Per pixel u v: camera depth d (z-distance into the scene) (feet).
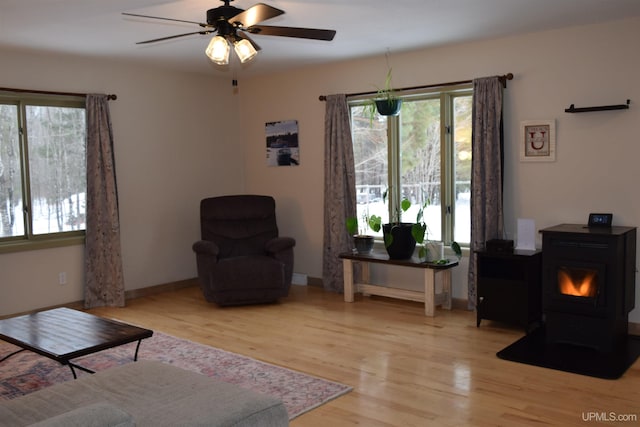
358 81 19.26
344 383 11.84
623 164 14.58
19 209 17.49
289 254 18.69
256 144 22.56
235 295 17.94
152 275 20.47
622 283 13.51
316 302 18.70
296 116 21.13
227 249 19.66
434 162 18.19
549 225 15.85
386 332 15.29
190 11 12.70
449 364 12.81
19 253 17.24
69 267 18.40
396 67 18.31
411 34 15.44
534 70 15.74
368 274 19.39
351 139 19.52
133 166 19.77
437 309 17.54
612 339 13.19
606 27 14.55
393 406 10.70
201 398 7.81
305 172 21.11
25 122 17.37
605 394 11.07
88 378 8.68
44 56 17.54
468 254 17.46
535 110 15.83
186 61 18.90
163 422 7.11
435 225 18.31
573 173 15.37
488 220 16.42
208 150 22.00
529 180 16.11
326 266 20.26
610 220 14.47
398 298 18.52
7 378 12.53
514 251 15.31
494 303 15.25
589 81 14.93
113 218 18.65
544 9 13.19
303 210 21.33
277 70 20.94
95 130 18.38
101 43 15.93
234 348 14.25
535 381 11.75
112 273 18.75
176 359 13.47
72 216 18.60
